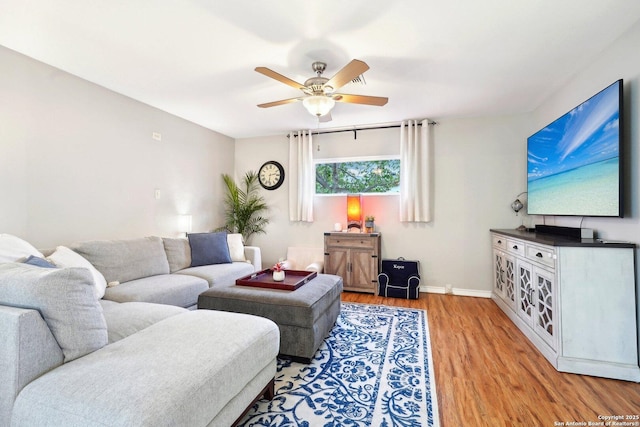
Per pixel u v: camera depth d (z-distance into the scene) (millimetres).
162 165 3807
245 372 1448
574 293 2107
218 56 2451
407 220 4223
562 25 2035
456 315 3277
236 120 4219
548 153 3016
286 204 4984
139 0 1794
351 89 3111
